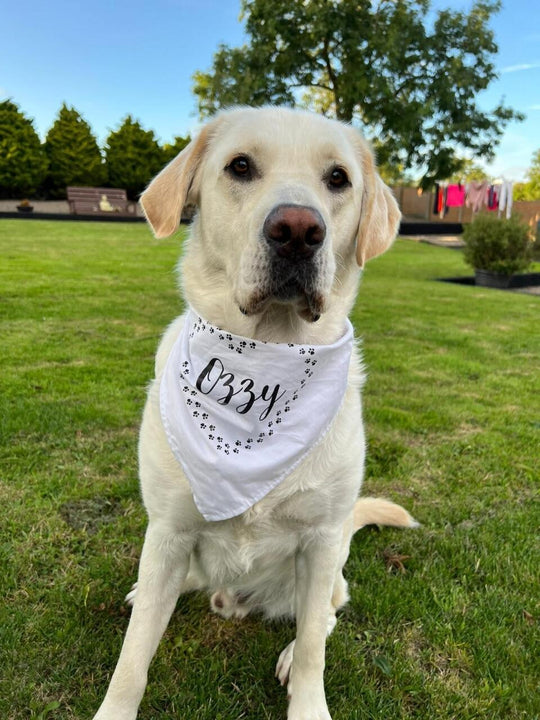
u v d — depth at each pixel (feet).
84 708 1.40
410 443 3.02
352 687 1.51
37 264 8.27
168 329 1.74
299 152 1.44
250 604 1.76
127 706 1.34
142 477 1.49
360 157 1.68
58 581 1.81
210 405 1.43
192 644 1.65
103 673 1.51
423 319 6.13
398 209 1.76
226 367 1.44
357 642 1.69
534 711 1.48
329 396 1.45
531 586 1.93
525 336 5.56
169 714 1.42
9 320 4.92
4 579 1.79
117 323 5.03
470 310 6.81
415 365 4.41
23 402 3.09
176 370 1.49
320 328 1.55
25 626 1.63
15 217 19.38
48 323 4.90
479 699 1.50
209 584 1.67
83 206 21.98
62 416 2.93
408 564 2.04
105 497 2.28
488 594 1.88
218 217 1.45
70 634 1.61
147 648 1.37
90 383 3.45
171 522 1.45
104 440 2.74
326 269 1.35
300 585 1.52
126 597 1.76
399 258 12.84
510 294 8.42
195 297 1.53
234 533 1.47
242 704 1.47
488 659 1.62
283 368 1.42
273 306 1.45
